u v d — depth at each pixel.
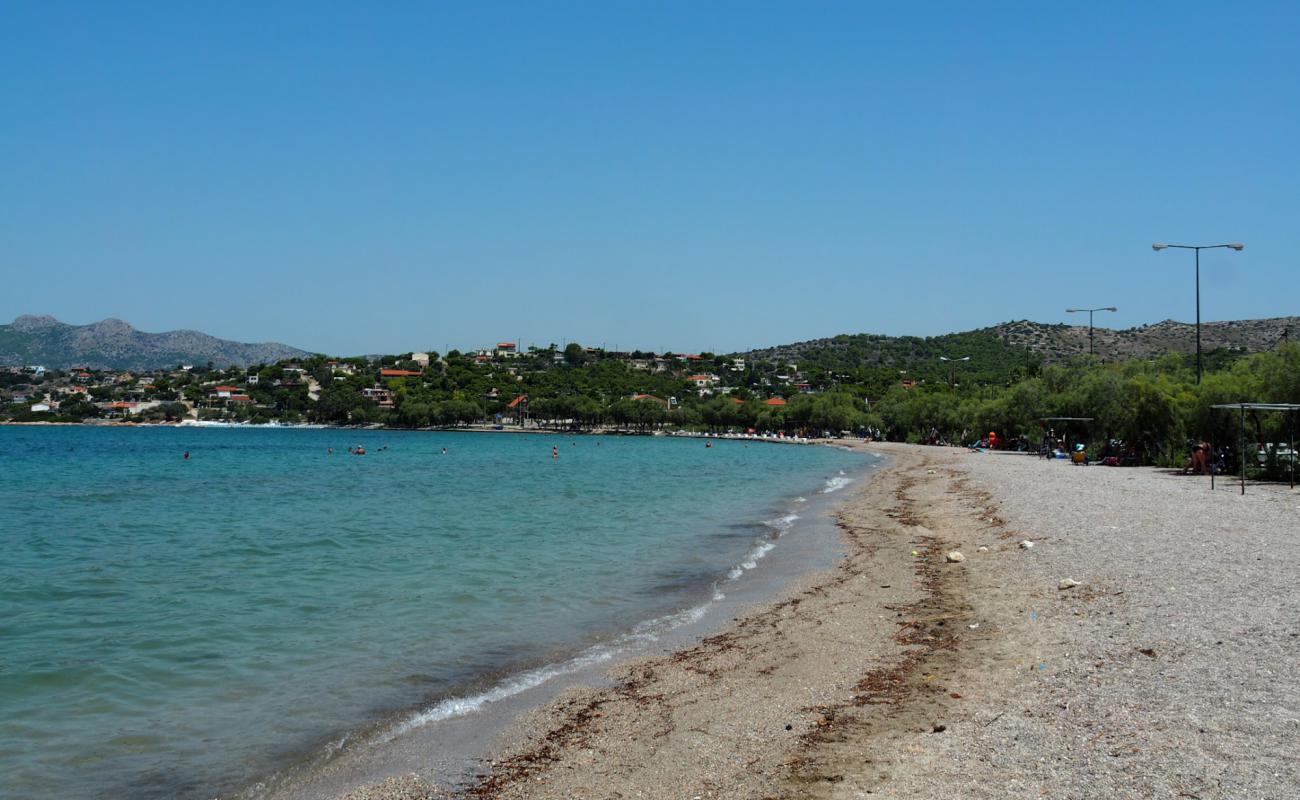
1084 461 60.12
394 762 9.89
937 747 9.27
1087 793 7.79
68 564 24.27
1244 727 9.12
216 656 14.55
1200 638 12.56
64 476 65.31
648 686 12.54
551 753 10.03
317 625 16.75
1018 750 8.98
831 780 8.60
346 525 33.94
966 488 43.62
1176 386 56.53
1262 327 187.12
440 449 126.19
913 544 25.84
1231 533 22.12
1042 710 10.17
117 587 20.73
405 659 14.30
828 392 187.38
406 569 23.22
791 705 11.20
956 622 15.43
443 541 28.97
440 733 10.83
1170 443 55.25
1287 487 36.69
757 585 20.48
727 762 9.35
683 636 15.63
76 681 13.16
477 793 8.97
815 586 19.97
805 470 74.25
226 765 9.91
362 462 90.06
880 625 15.56
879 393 198.75
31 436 162.38
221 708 11.91
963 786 8.16
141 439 152.50
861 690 11.66
